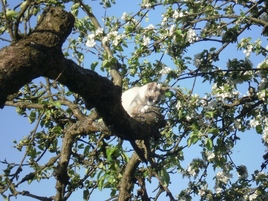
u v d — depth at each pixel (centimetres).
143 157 645
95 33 822
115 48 807
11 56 488
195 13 831
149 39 827
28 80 505
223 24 857
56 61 518
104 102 568
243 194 854
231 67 838
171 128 837
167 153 744
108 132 632
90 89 553
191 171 834
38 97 743
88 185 791
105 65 747
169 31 813
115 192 737
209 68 841
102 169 696
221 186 852
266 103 823
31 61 494
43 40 505
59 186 658
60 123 741
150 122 632
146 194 696
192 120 792
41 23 519
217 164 830
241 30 836
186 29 825
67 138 654
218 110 822
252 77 845
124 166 751
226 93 827
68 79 540
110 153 652
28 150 725
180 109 816
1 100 488
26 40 502
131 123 602
